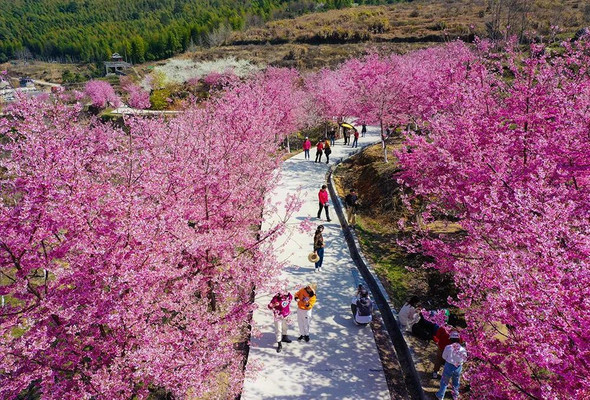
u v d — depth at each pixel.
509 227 7.54
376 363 9.22
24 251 6.84
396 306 11.14
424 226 14.00
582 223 6.65
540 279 5.48
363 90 23.89
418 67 25.56
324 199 16.45
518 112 10.02
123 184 8.21
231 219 10.28
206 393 8.37
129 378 6.71
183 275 8.55
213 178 9.22
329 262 13.59
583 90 9.51
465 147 9.79
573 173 8.02
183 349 7.29
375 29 82.88
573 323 5.23
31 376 6.23
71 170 6.80
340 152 29.05
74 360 6.70
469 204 8.95
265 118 20.50
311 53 78.12
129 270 6.45
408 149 15.74
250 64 77.44
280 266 9.57
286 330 9.84
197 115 16.20
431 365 8.98
